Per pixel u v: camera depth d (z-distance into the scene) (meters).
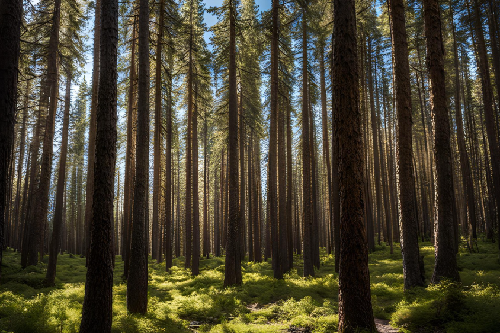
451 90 26.22
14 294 12.15
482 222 33.34
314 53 22.20
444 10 21.36
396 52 12.15
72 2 18.94
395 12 12.30
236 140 15.72
